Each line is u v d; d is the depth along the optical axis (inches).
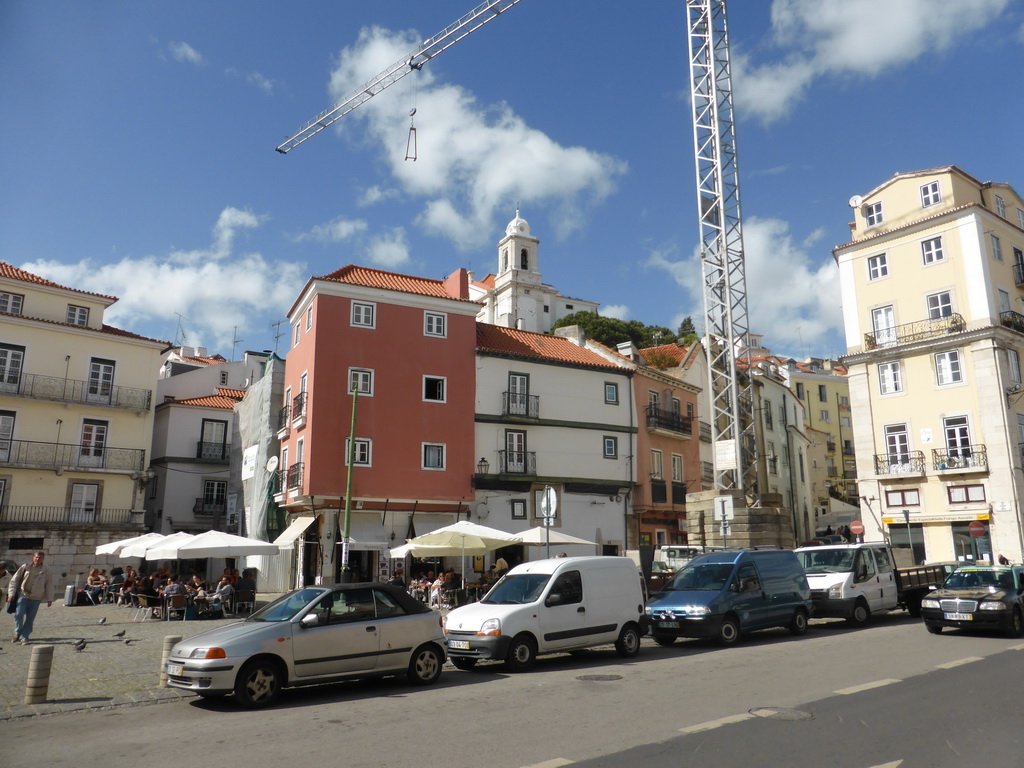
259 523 1331.2
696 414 1689.2
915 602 848.9
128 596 1051.3
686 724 319.9
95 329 1422.2
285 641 397.1
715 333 1196.5
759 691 392.8
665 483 1514.5
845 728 308.7
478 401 1314.0
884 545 837.2
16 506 1301.7
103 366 1430.9
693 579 667.4
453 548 958.4
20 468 1310.3
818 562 796.6
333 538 1159.6
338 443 1177.4
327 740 306.5
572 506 1374.3
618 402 1477.6
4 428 1310.3
